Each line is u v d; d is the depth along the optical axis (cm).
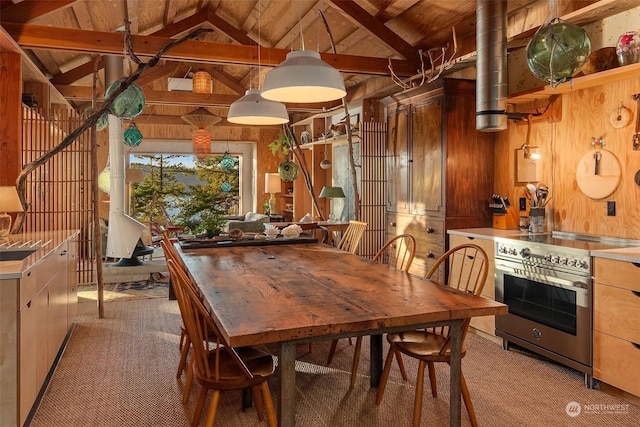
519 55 459
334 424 266
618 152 360
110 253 676
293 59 271
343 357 377
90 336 423
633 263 283
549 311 344
